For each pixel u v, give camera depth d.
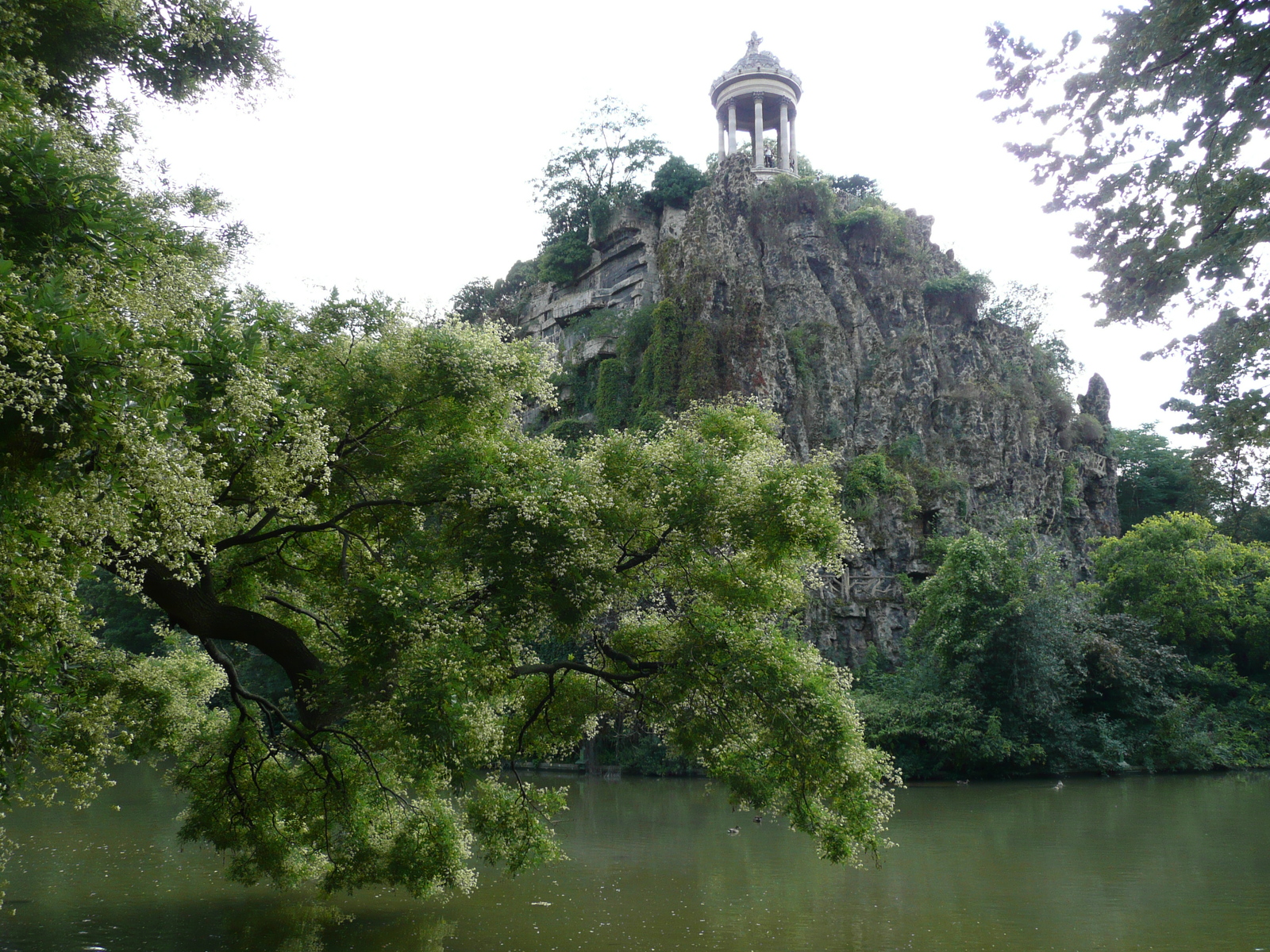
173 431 7.57
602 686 16.61
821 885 18.41
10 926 15.30
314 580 15.80
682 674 13.66
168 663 18.17
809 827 13.97
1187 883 18.23
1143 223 8.17
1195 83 7.66
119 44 11.96
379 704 11.57
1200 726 44.94
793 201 66.00
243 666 45.56
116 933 14.95
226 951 13.89
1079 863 20.39
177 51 12.70
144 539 8.45
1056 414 68.56
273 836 16.80
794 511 12.94
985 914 15.90
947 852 21.86
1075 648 41.72
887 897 17.22
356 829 15.94
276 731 16.64
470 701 11.98
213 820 16.61
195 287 9.34
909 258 68.94
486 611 12.88
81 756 11.09
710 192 63.47
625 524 13.63
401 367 13.48
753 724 14.25
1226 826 25.55
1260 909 16.08
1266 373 7.91
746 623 14.20
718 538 13.69
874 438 58.56
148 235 8.94
